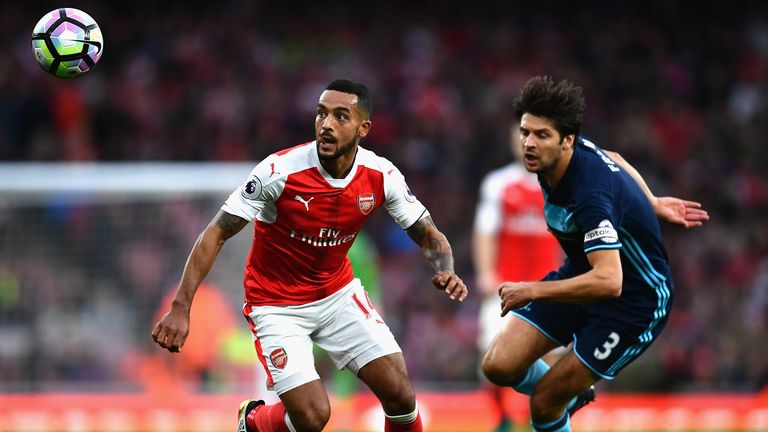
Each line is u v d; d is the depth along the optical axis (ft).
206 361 127.03
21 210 128.88
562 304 68.69
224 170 126.82
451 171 199.62
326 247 64.39
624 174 66.49
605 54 235.61
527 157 63.62
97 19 216.95
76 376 129.39
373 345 65.05
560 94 62.69
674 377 159.63
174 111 201.16
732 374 162.50
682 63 237.25
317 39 225.15
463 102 214.90
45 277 129.39
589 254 62.49
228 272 126.11
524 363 68.85
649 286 67.72
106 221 129.90
